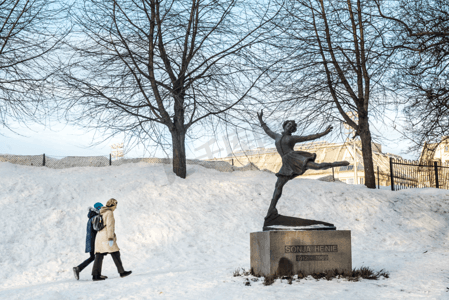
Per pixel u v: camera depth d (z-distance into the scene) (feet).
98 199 45.21
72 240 36.81
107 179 51.08
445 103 36.22
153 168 57.00
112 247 27.20
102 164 61.72
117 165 61.05
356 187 56.75
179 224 41.50
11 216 38.78
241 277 23.97
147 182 50.44
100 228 27.35
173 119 56.65
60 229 38.14
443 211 48.98
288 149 25.70
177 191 48.93
